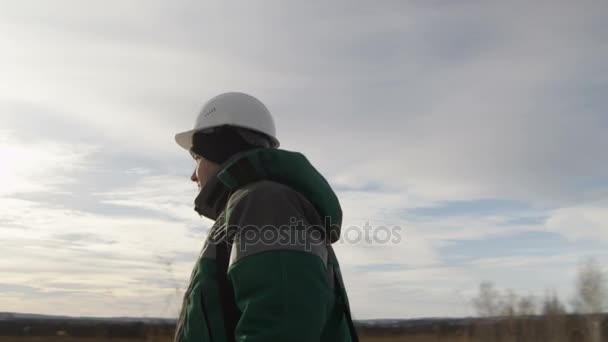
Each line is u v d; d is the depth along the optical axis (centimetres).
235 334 172
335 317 191
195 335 184
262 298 168
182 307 203
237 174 198
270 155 198
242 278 174
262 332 164
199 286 187
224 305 183
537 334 1662
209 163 227
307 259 176
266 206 183
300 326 165
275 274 171
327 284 179
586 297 1602
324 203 194
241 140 225
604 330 1571
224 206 211
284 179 195
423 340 1681
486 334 1734
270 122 237
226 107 228
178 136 252
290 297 168
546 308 1684
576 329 1642
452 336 1781
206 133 227
